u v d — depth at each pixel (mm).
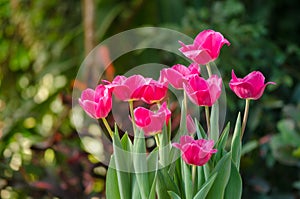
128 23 4102
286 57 3812
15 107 4332
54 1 4383
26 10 4363
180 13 4035
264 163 3492
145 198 1535
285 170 3561
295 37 4176
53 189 2408
